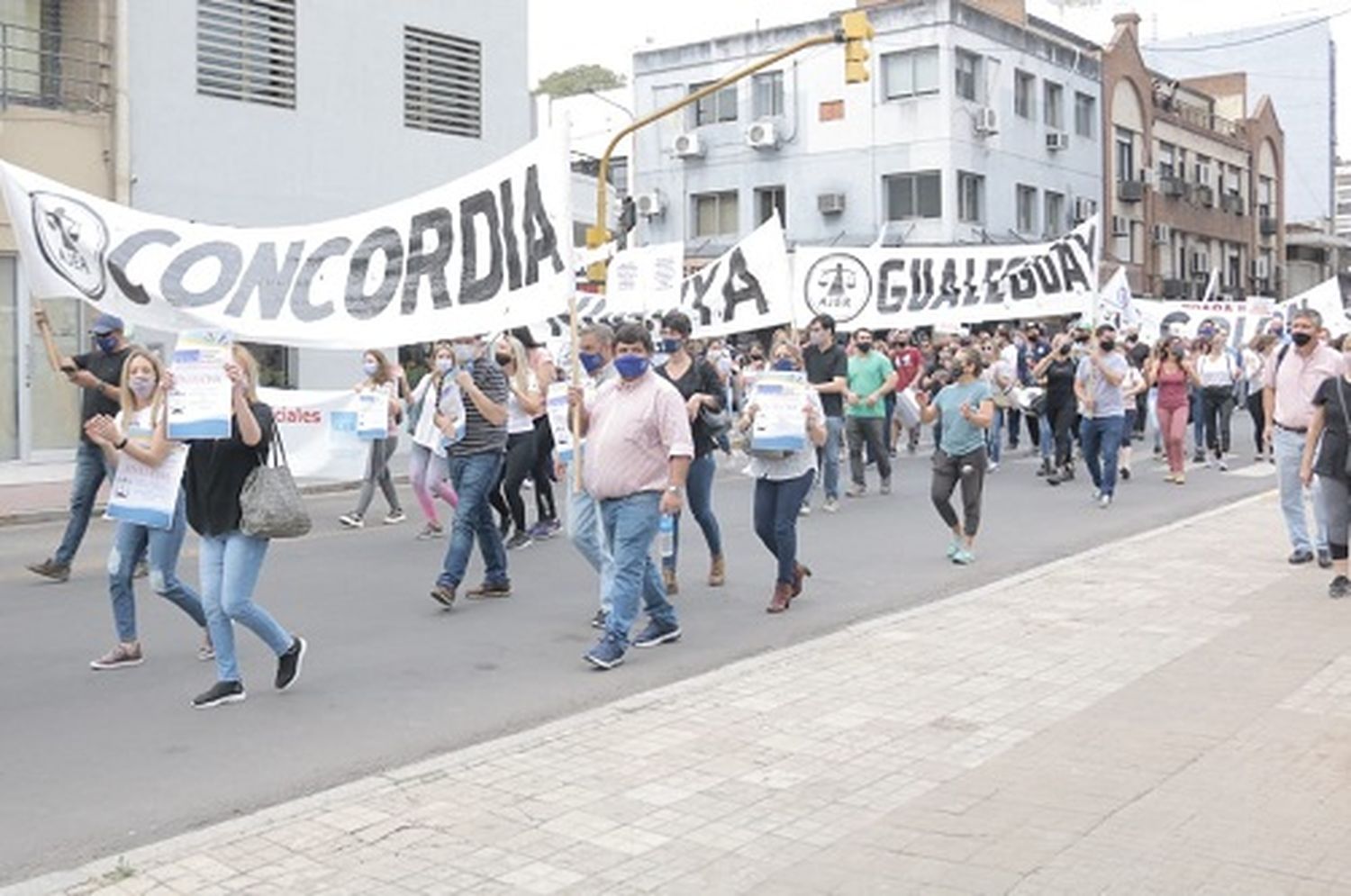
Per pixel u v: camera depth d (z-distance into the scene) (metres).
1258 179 62.19
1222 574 10.84
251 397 7.26
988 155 41.16
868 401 16.30
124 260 8.99
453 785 6.04
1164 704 7.14
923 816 5.56
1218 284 57.34
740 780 6.08
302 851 5.29
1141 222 50.84
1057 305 18.45
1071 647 8.49
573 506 9.16
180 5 21.44
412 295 9.02
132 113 20.81
